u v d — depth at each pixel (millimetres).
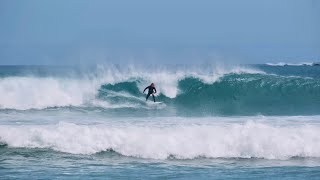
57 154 54312
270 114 84312
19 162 50781
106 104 93438
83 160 52094
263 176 45938
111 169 48344
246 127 58281
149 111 87438
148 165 50312
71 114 82750
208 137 56125
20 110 87312
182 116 80375
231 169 48812
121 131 57875
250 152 54281
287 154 54094
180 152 54031
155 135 56250
